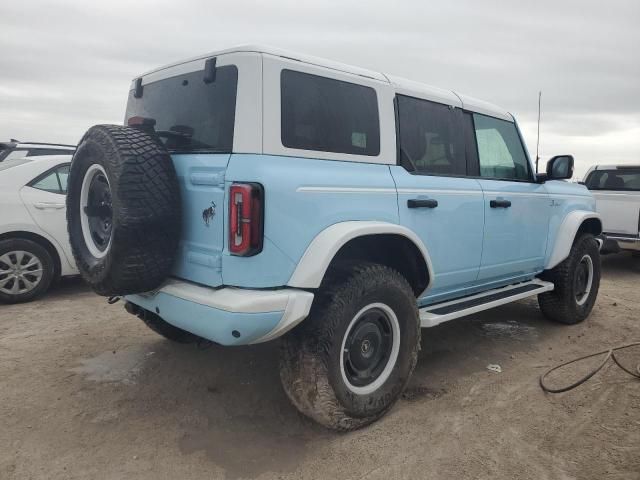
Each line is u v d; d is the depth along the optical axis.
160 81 3.47
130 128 3.03
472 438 3.14
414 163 3.69
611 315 6.04
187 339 4.49
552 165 4.83
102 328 5.07
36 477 2.68
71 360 4.23
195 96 3.10
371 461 2.89
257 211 2.67
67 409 3.41
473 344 4.91
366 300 3.09
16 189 5.82
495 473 2.79
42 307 5.77
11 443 2.99
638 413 3.48
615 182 10.02
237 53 2.86
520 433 3.21
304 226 2.85
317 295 3.01
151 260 2.82
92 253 3.18
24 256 5.88
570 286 5.39
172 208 2.85
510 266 4.59
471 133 4.27
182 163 2.98
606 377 4.10
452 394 3.76
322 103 3.10
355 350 3.16
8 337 4.75
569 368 4.30
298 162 2.91
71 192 3.26
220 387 3.80
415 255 3.57
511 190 4.51
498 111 4.66
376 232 3.12
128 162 2.74
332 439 3.11
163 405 3.51
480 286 4.46
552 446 3.07
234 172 2.70
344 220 3.06
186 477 2.72
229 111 2.85
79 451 2.93
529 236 4.76
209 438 3.11
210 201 2.80
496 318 5.82
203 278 2.86
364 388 3.21
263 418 3.36
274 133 2.82
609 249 8.88
